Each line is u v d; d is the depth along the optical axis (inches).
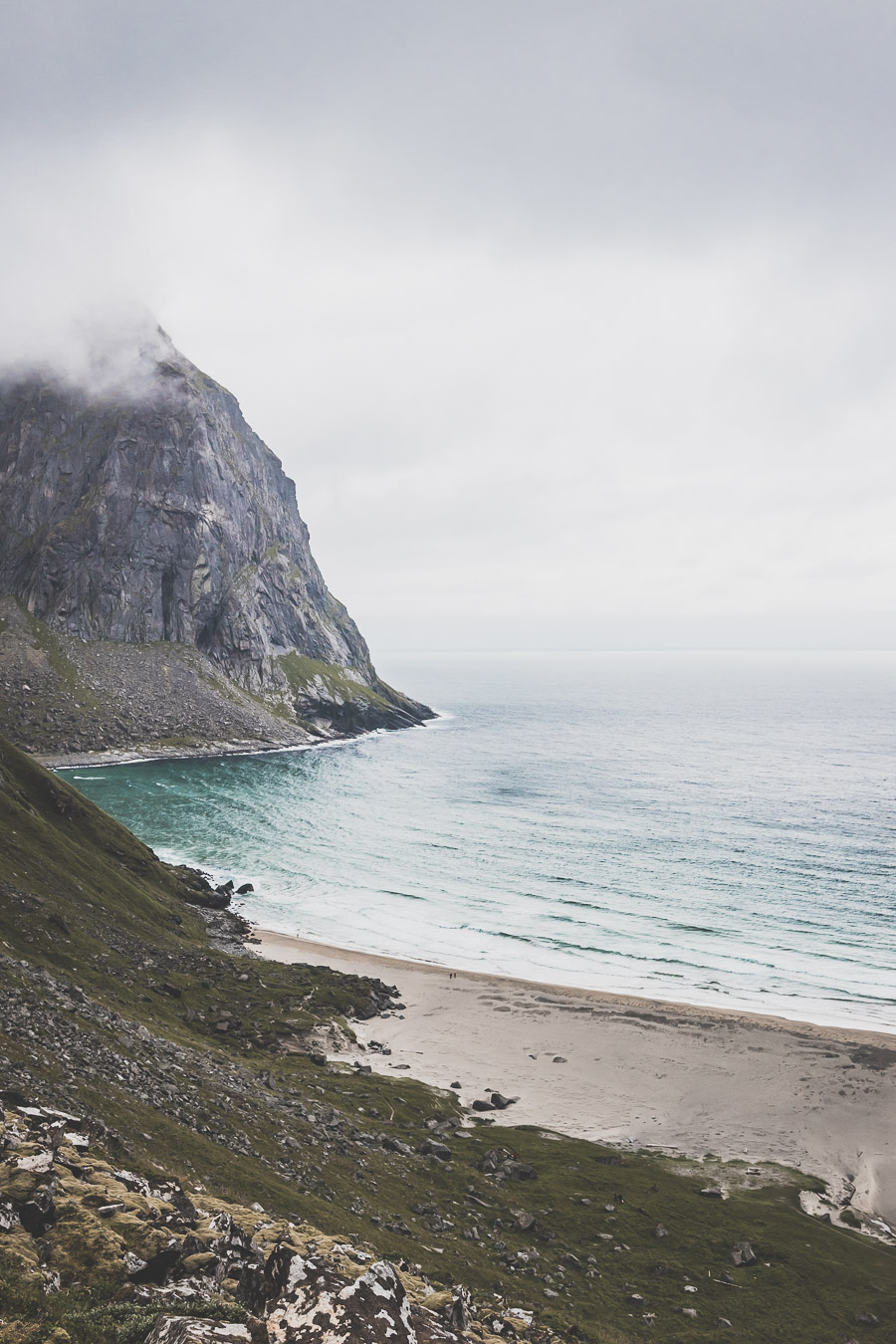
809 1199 1993.1
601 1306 1408.7
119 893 3516.2
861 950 3892.7
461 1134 2169.0
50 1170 798.5
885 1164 2198.6
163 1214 815.7
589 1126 2373.3
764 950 3912.4
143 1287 652.7
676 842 6063.0
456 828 6569.9
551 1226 1732.3
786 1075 2694.4
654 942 4037.9
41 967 2295.8
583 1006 3270.2
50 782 4077.3
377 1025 3053.6
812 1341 1391.5
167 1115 1487.5
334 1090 2314.2
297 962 3683.6
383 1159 1859.0
